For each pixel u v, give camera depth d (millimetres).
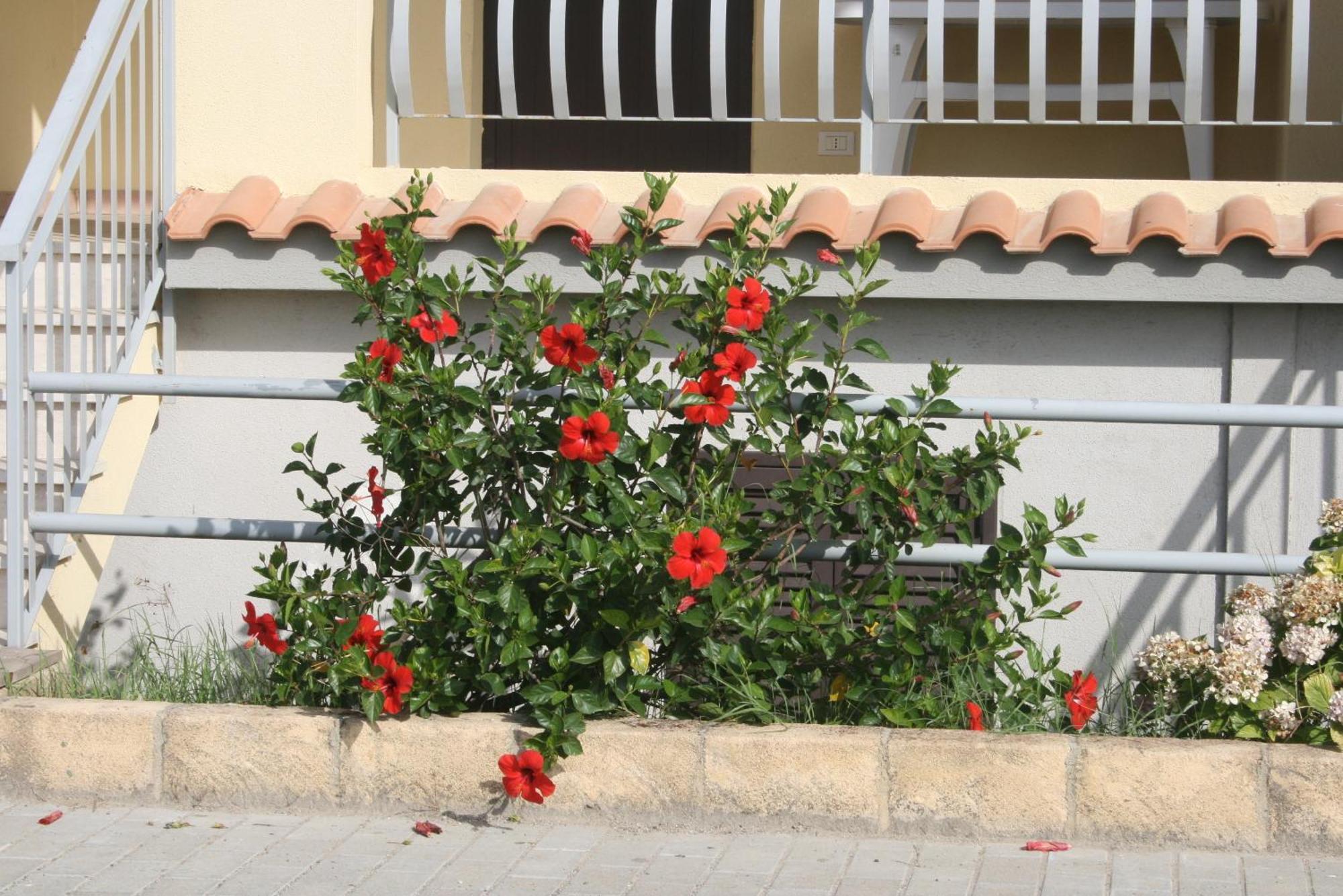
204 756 4281
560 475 4316
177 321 5949
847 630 4293
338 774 4254
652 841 4078
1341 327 5504
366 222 5555
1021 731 4277
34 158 5090
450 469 4332
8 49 7625
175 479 6039
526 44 8766
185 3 5965
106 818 4234
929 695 4387
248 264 5723
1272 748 3998
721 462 4395
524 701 4500
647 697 4402
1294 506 5645
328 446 5984
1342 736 4016
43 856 3957
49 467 5066
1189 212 5621
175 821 4215
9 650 4855
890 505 4305
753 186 5812
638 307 4422
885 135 7027
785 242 5434
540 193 5926
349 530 4535
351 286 4375
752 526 4387
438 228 5602
